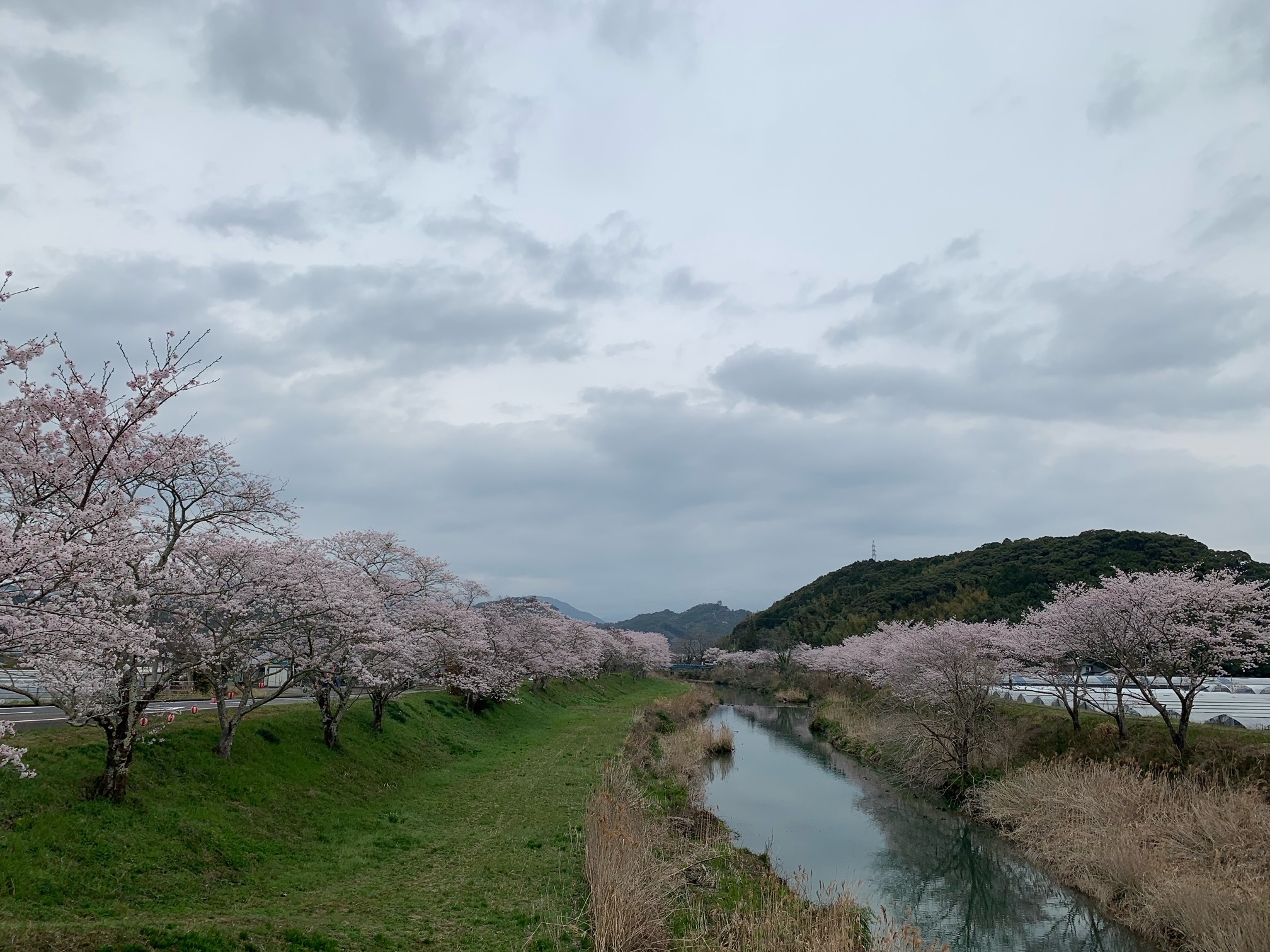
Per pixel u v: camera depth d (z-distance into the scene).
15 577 8.77
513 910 11.87
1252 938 11.57
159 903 10.67
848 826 22.81
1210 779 18.36
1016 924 15.63
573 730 36.12
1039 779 21.45
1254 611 20.64
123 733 12.77
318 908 11.34
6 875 9.81
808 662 71.25
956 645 26.98
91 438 11.41
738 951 11.16
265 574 16.28
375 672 22.62
